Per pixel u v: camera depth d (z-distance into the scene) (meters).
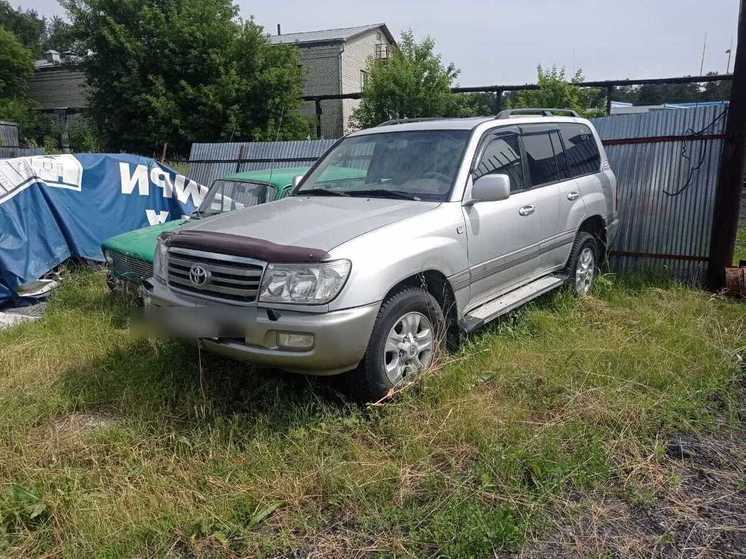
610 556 2.50
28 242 6.89
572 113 6.31
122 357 4.60
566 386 3.87
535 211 5.06
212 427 3.52
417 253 3.79
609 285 6.19
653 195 6.94
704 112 6.59
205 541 2.66
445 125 4.89
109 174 7.86
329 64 27.55
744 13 5.73
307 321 3.31
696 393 3.82
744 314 5.24
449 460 3.14
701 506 2.82
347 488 2.92
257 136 21.94
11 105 30.12
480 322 4.40
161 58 22.86
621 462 3.14
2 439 3.48
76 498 2.89
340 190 4.76
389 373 3.74
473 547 2.54
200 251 3.67
